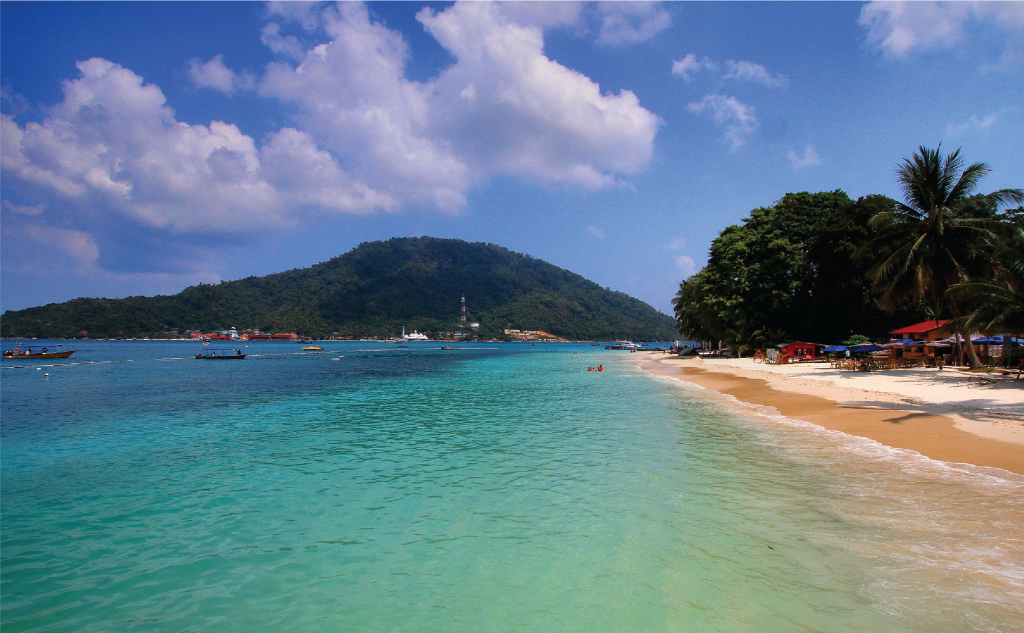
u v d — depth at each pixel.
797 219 59.25
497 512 10.11
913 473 11.38
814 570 7.18
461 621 6.43
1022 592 6.36
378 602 6.94
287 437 18.36
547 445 16.11
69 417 23.83
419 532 9.24
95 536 9.34
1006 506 9.12
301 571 7.88
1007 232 30.64
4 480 13.02
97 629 6.48
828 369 40.41
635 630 6.01
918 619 5.88
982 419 16.47
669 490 10.95
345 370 60.12
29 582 7.67
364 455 15.32
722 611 6.33
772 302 57.50
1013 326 23.83
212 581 7.62
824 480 11.18
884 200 48.25
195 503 11.08
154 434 19.23
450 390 35.25
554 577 7.42
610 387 35.66
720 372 44.84
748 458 13.46
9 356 82.88
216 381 44.78
